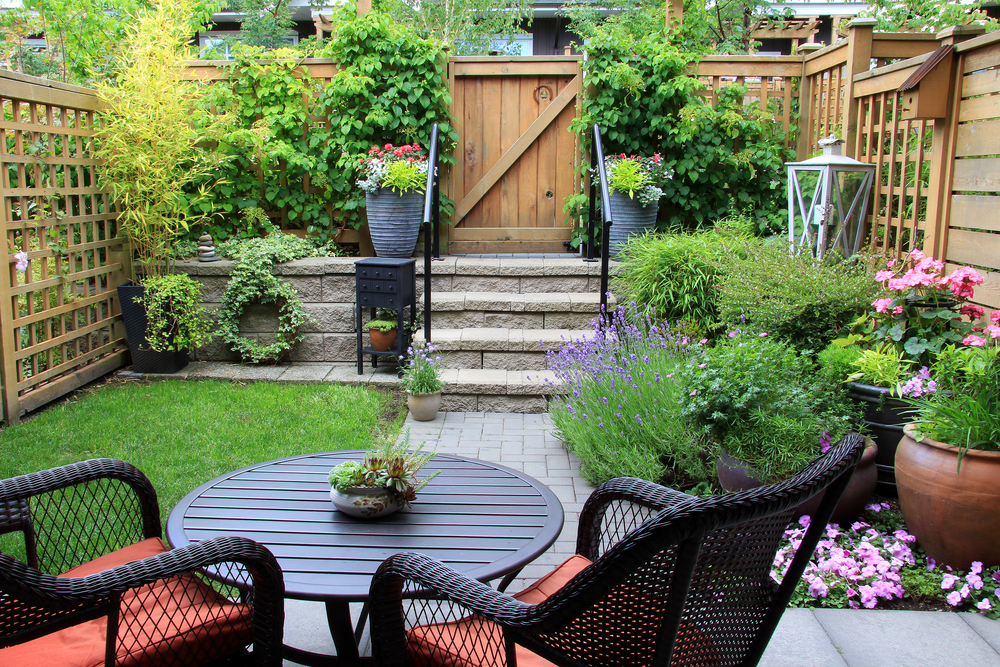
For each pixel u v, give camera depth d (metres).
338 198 6.21
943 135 3.97
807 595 2.57
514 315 5.27
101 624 1.77
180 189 5.62
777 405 3.03
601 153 5.25
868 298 3.79
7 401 4.21
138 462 3.63
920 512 2.67
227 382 5.06
